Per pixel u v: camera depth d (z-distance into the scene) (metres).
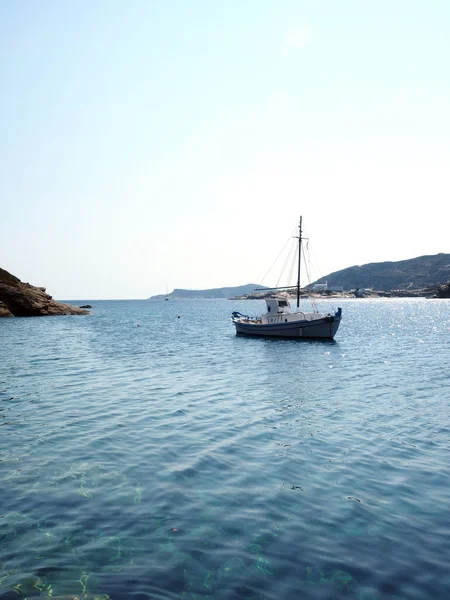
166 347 39.03
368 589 5.76
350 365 28.05
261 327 49.00
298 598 5.58
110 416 15.06
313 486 9.24
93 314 119.81
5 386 20.30
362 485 9.30
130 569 6.21
